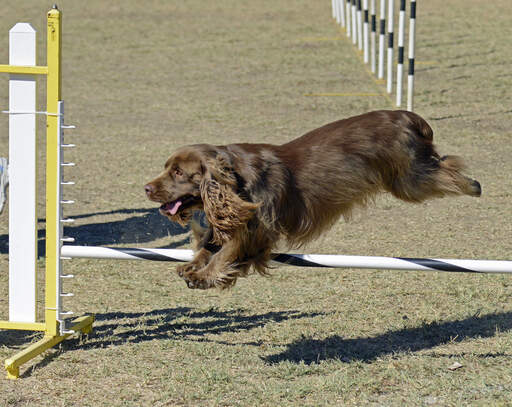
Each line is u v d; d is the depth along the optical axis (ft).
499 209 50.14
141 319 32.94
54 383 26.68
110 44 122.52
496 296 34.86
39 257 41.96
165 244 44.75
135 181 58.44
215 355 28.96
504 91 87.56
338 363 27.84
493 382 26.05
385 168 29.58
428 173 30.71
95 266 40.27
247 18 145.38
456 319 32.17
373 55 97.04
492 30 125.39
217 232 26.17
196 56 113.29
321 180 27.96
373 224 47.60
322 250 42.65
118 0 167.84
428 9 147.74
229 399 25.14
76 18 144.87
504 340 29.58
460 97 85.25
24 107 28.81
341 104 83.66
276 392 25.43
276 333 31.04
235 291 36.58
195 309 34.12
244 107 83.92
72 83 97.86
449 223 47.52
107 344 30.22
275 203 26.73
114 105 86.43
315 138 28.81
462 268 27.73
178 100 88.28
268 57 111.14
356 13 112.27
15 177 29.17
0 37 123.65
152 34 130.31
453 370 27.22
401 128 29.96
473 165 60.85
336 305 34.37
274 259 28.32
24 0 163.12
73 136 73.00
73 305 34.71
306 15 147.84
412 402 24.62
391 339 30.32
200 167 26.05
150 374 27.22
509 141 68.18
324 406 24.54
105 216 50.42
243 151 26.96
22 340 31.04
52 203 29.04
